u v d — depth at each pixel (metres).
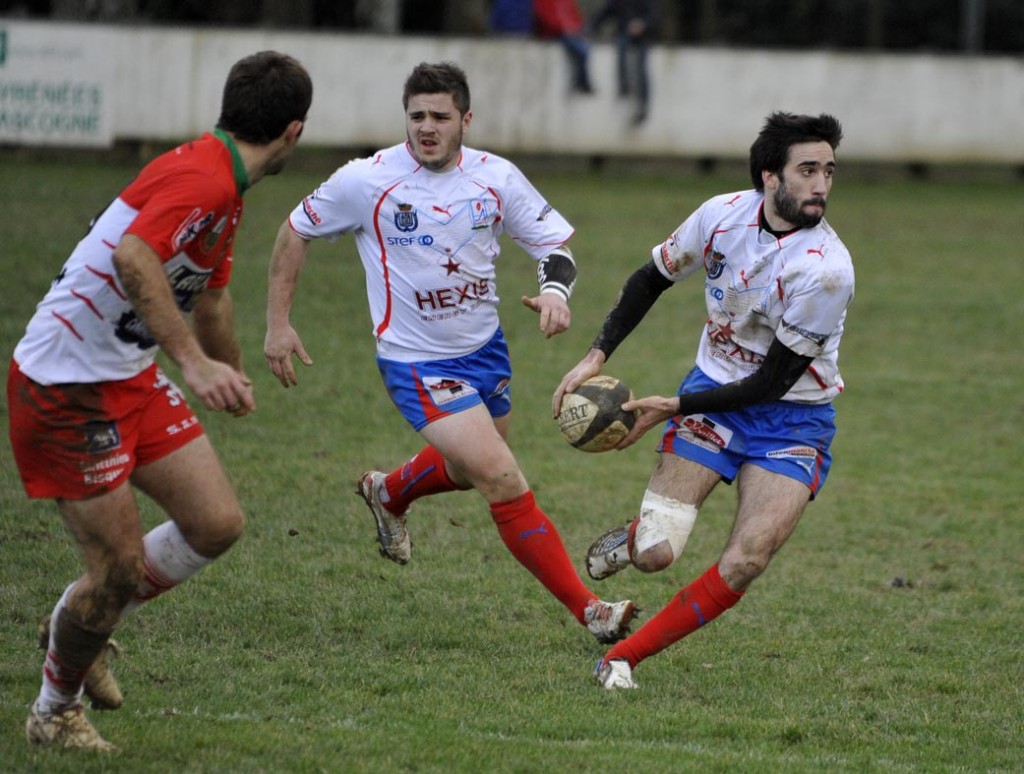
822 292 18.02
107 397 15.40
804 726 18.16
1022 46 108.62
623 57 75.88
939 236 65.12
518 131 75.81
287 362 20.33
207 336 17.34
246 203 61.38
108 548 15.42
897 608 23.95
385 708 17.94
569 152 76.62
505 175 19.88
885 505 30.52
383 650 20.70
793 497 18.83
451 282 19.56
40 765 15.07
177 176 14.99
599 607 19.27
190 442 16.05
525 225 20.03
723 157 78.31
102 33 68.81
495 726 17.38
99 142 69.19
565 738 17.20
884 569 26.27
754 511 18.80
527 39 75.25
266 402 35.81
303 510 27.58
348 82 73.06
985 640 22.47
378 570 24.38
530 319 46.94
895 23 108.44
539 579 19.77
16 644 19.73
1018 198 78.19
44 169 66.44
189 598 22.20
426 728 17.08
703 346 19.86
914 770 16.72
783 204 18.25
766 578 25.42
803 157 18.06
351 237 58.38
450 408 19.53
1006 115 81.06
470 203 19.53
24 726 16.33
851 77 79.25
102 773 14.98
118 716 17.03
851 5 107.62
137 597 16.66
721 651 21.39
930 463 34.00
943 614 23.73
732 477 19.45
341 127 73.31
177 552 16.33
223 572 23.61
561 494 30.08
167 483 15.93
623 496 30.23
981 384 41.78
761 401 18.56
